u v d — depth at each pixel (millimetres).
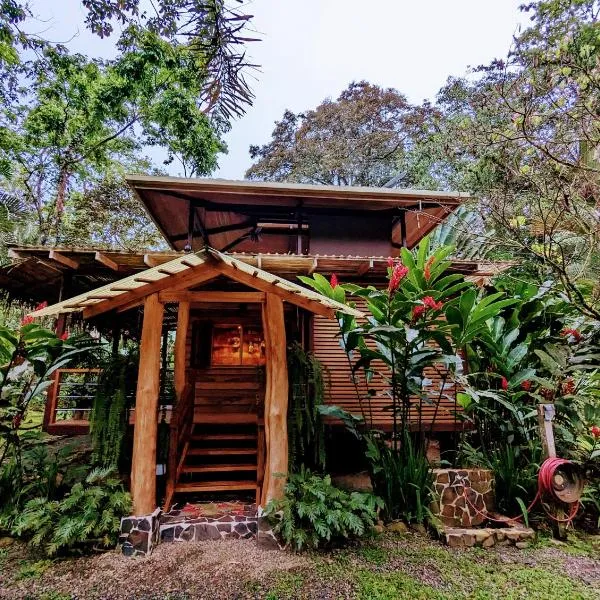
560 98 3803
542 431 4277
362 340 4695
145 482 3836
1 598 3027
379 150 18016
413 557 3646
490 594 3109
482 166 4723
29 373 4770
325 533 3584
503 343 4941
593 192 3684
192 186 6859
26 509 3775
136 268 6023
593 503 4559
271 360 4156
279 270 6164
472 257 7750
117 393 4176
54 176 15453
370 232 7926
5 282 6227
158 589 3146
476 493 4355
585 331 5145
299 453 4762
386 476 4344
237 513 4277
